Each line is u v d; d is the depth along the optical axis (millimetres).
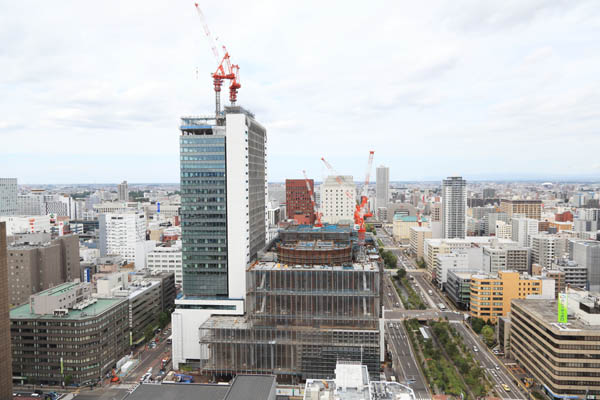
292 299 190625
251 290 193000
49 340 190625
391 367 199375
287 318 190125
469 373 185750
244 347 187250
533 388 180000
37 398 178125
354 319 188000
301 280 191250
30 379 191000
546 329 175125
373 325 187375
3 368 160125
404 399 110125
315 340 185875
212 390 140250
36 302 197125
